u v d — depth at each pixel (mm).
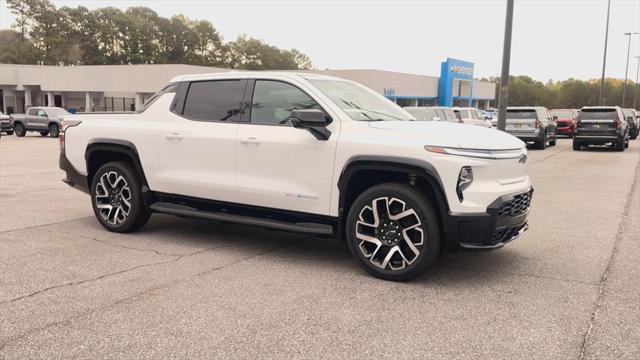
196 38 112750
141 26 107250
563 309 4207
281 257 5621
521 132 22656
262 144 5418
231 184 5637
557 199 9633
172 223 7227
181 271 5082
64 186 10461
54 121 29000
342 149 4984
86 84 56094
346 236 5141
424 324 3902
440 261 5555
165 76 51781
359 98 5742
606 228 7203
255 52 119375
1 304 4195
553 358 3389
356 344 3568
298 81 5488
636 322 3951
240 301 4316
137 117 6480
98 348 3477
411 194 4680
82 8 107562
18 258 5441
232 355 3398
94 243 6086
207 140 5789
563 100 130000
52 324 3832
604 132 21578
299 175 5238
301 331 3762
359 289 4645
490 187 4605
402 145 4719
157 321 3900
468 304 4309
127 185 6418
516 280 4934
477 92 75938
